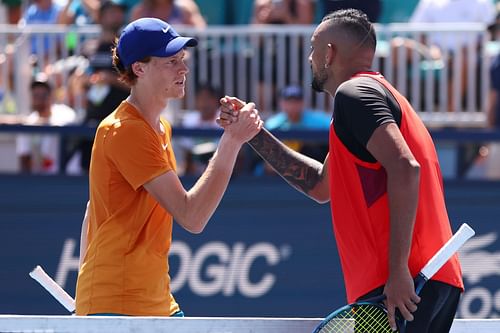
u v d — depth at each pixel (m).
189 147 31.11
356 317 12.46
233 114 13.52
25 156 32.03
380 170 12.57
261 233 28.53
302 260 28.48
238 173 30.30
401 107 12.77
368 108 12.32
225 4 36.66
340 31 13.42
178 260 28.47
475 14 32.44
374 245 12.63
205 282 28.44
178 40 13.68
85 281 13.85
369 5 31.23
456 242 12.15
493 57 30.88
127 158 13.38
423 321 12.62
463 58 31.06
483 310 28.28
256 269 28.52
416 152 12.72
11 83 32.12
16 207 28.86
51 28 31.98
